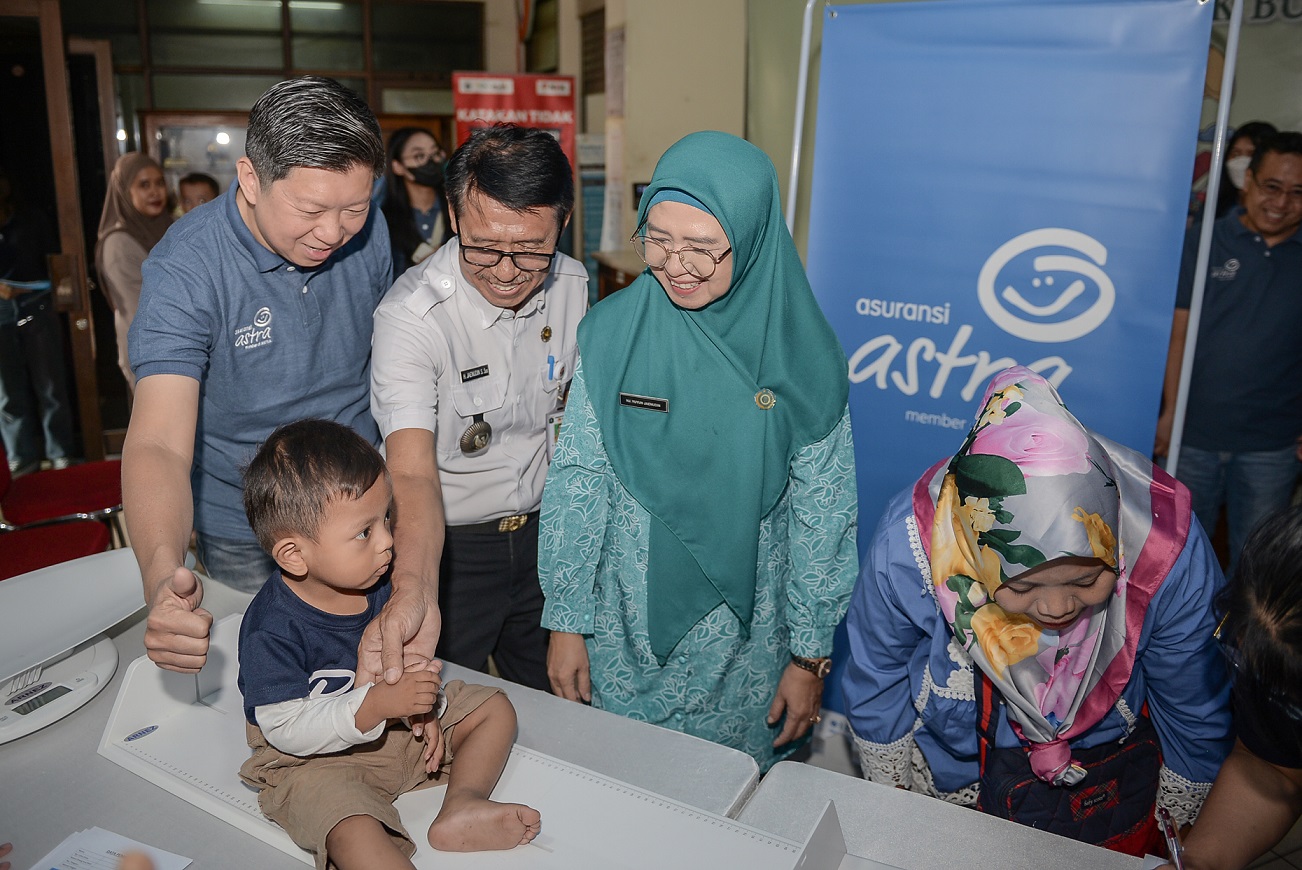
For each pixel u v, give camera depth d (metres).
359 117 1.23
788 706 1.57
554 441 1.70
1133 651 1.17
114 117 4.75
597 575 1.58
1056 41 1.88
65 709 1.23
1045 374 2.00
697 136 1.34
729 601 1.50
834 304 2.17
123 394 4.93
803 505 1.48
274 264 1.39
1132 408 1.95
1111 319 1.93
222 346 1.42
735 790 1.15
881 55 2.03
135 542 1.14
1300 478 2.75
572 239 5.16
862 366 2.17
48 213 4.09
